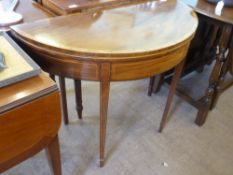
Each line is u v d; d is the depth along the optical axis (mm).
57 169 1001
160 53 873
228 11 1242
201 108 1493
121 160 1301
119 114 1595
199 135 1495
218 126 1571
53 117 787
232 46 1269
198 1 1363
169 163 1311
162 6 1233
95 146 1363
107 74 872
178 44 908
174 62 1007
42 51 849
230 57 1321
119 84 1864
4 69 730
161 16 1111
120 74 886
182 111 1663
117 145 1381
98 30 945
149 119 1576
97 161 1282
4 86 698
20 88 706
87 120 1529
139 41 891
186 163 1319
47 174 1196
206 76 2029
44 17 1109
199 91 1842
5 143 698
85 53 806
